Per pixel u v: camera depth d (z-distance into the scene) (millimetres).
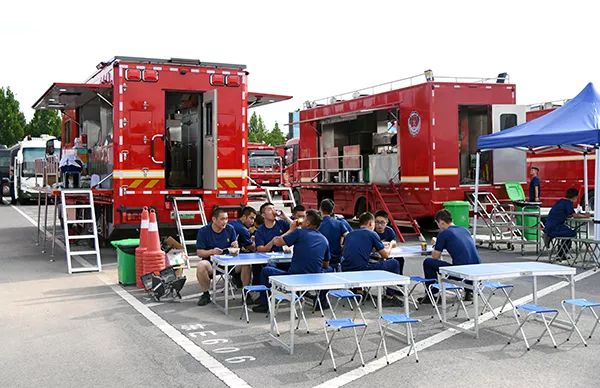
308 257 8039
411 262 13047
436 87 16000
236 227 9859
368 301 9148
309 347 6793
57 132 67250
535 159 21109
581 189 19547
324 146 21406
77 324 7898
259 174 32469
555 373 5840
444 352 6555
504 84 16500
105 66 13656
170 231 13758
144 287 9617
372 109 18062
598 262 12219
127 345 6938
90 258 13680
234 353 6590
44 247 14945
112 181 13008
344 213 19953
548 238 12828
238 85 13617
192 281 10906
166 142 14594
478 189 15945
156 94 12945
